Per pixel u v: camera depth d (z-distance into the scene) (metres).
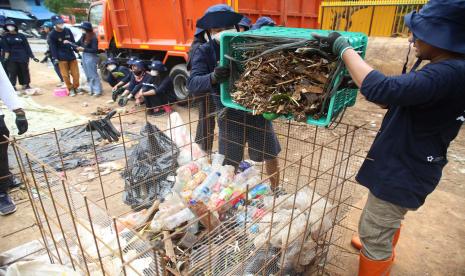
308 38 1.68
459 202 3.16
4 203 3.08
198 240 1.77
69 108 6.82
